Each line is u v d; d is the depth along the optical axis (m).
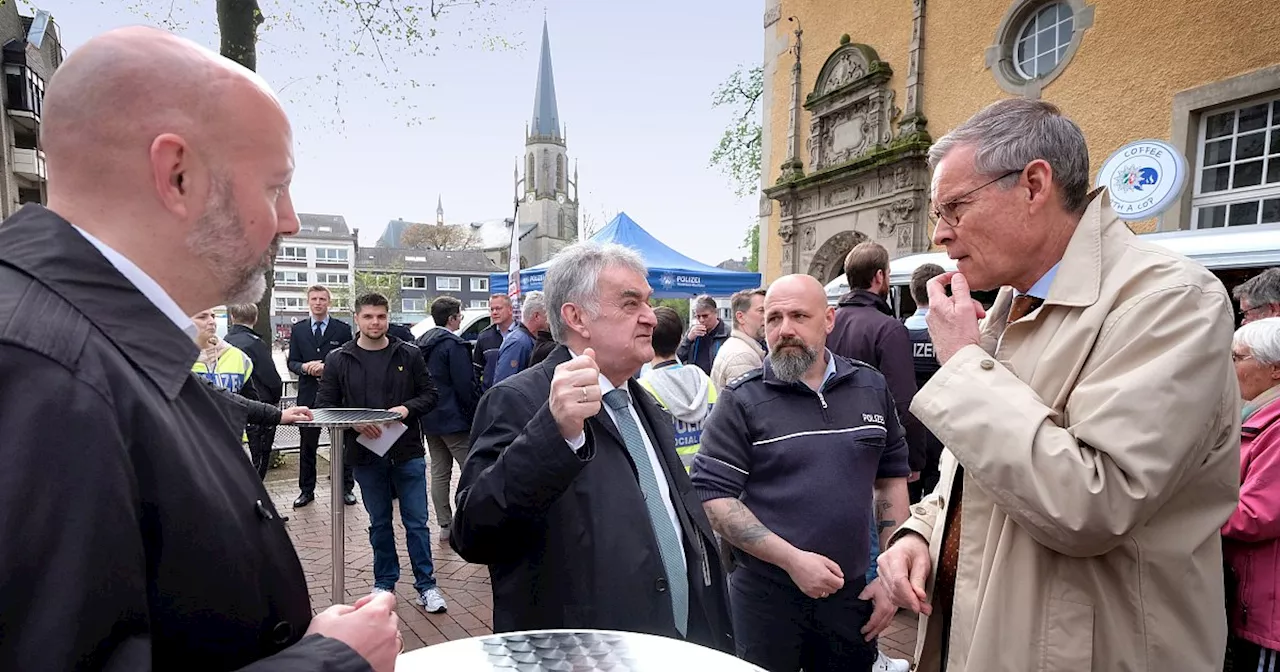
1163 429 1.06
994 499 1.20
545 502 1.35
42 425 0.61
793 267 12.70
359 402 3.75
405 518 3.86
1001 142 1.27
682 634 1.61
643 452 1.71
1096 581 1.19
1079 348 1.21
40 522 0.59
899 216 10.28
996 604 1.26
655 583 1.50
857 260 3.59
